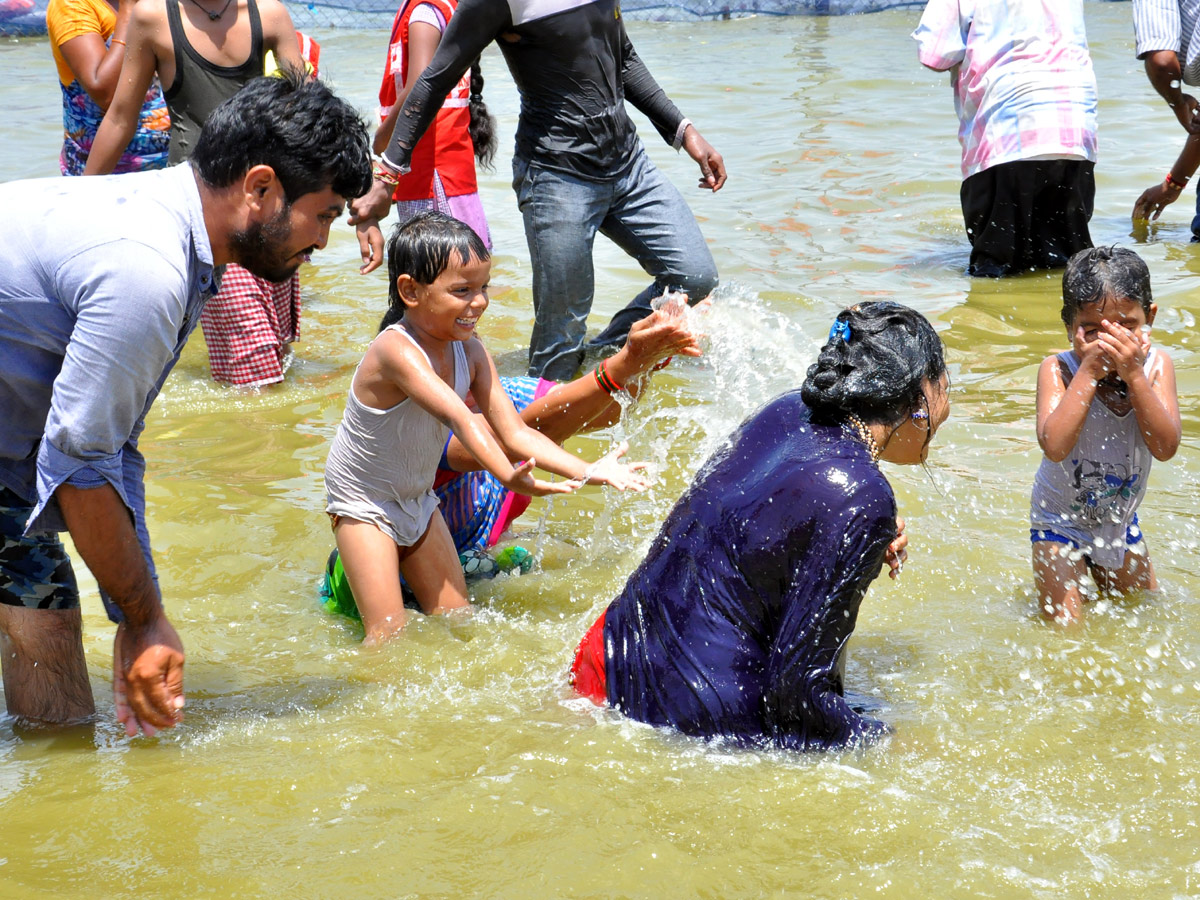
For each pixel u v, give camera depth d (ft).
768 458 9.75
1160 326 20.10
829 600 9.12
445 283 11.75
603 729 9.85
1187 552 13.21
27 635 10.26
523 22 17.81
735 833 8.46
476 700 10.53
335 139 8.81
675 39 55.98
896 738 9.70
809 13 63.10
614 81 18.62
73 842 8.47
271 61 18.89
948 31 23.66
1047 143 22.99
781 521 9.36
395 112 20.44
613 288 23.65
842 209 28.91
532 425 13.41
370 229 19.70
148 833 8.56
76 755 9.75
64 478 8.82
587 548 14.03
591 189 18.61
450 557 12.62
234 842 8.43
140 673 9.30
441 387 11.60
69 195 8.74
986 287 23.27
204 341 21.85
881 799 8.86
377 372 11.80
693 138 20.36
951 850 8.28
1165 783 9.11
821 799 8.86
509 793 8.95
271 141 8.64
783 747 9.52
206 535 14.16
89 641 11.94
